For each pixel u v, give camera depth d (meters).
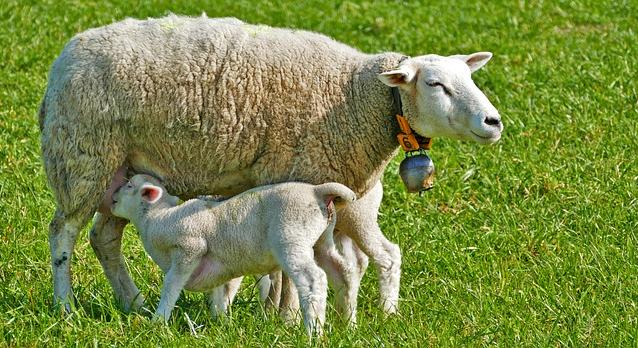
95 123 11.02
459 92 10.87
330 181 11.23
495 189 15.46
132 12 23.89
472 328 11.04
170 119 11.04
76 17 23.05
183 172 11.32
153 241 11.10
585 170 15.84
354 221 11.66
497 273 12.70
